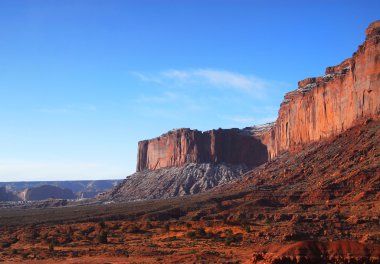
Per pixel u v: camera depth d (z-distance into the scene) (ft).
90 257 294.25
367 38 499.51
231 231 344.90
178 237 353.51
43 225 468.75
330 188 398.83
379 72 459.32
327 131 540.11
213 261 246.47
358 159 428.97
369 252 182.50
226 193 517.96
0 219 536.42
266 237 306.35
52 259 292.40
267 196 442.50
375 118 462.60
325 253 184.75
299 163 505.66
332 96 532.73
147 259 273.75
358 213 329.11
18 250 334.65
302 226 310.65
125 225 418.31
